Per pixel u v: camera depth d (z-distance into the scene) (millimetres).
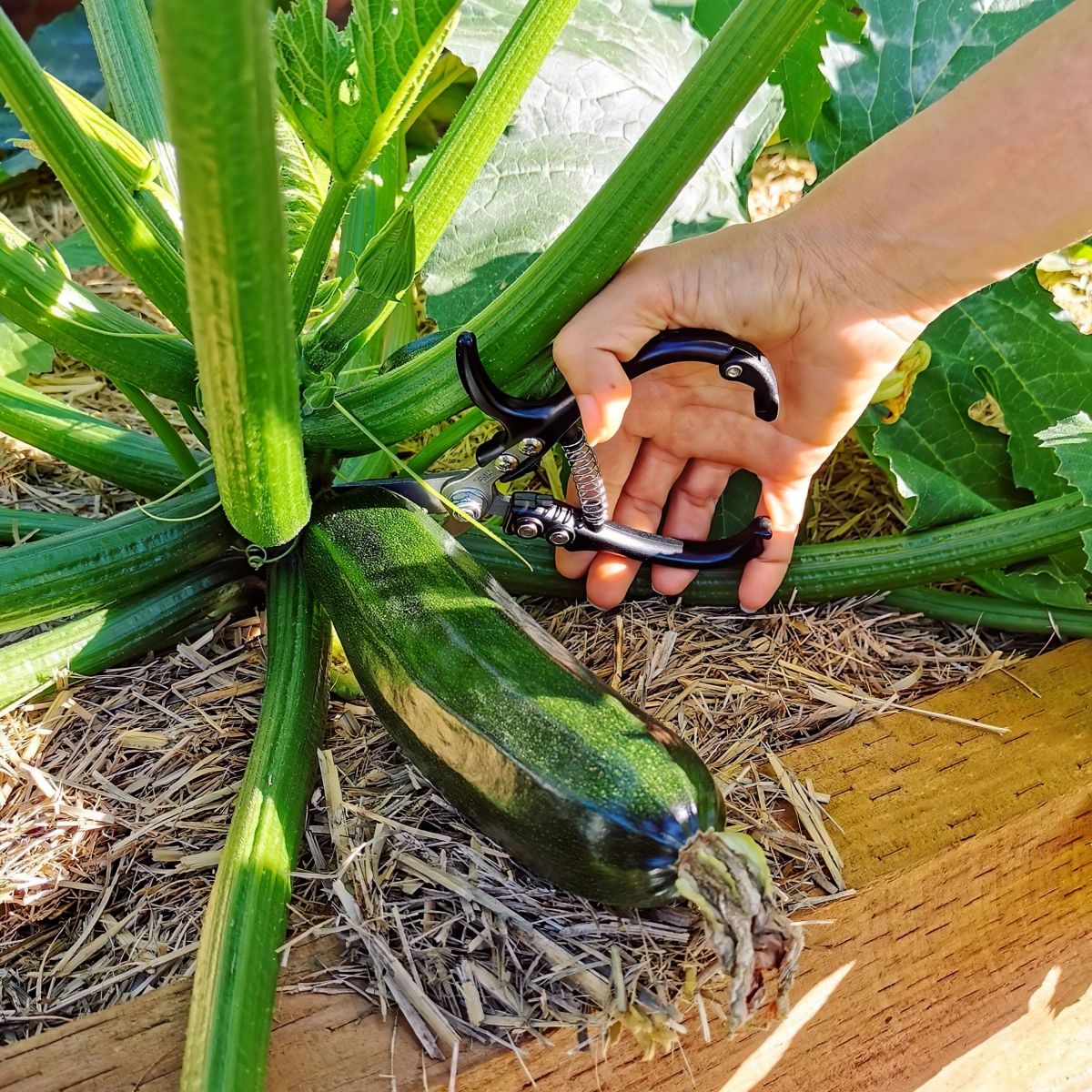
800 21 325
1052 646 486
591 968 326
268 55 210
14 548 372
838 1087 406
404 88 334
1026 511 472
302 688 378
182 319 386
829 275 373
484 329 377
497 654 338
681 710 420
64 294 378
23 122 328
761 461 452
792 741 419
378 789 379
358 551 379
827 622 478
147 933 346
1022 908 421
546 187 516
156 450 449
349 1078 301
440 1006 320
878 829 379
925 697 446
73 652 395
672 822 302
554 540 415
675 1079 354
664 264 376
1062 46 324
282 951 327
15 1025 325
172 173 454
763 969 307
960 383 541
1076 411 515
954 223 354
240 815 336
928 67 533
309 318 447
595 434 372
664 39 541
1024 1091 484
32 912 352
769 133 548
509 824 319
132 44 454
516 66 396
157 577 396
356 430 393
